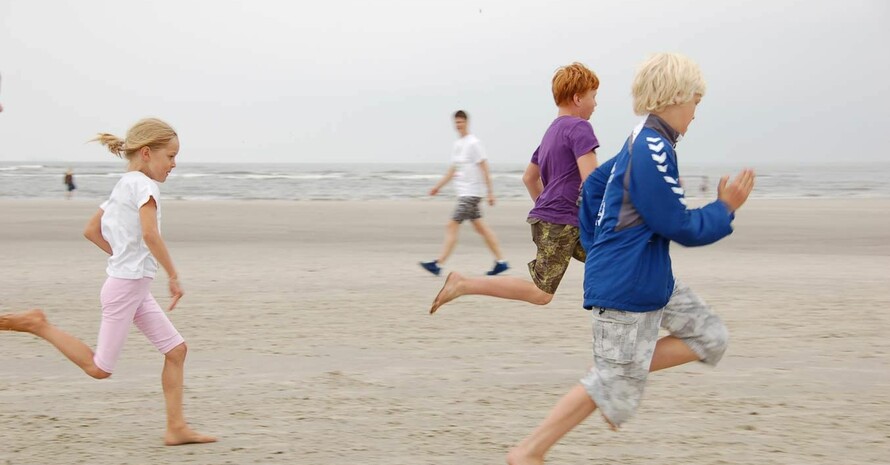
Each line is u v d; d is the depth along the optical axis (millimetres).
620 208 2961
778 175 88562
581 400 3074
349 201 26125
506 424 4047
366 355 5516
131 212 3645
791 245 12680
